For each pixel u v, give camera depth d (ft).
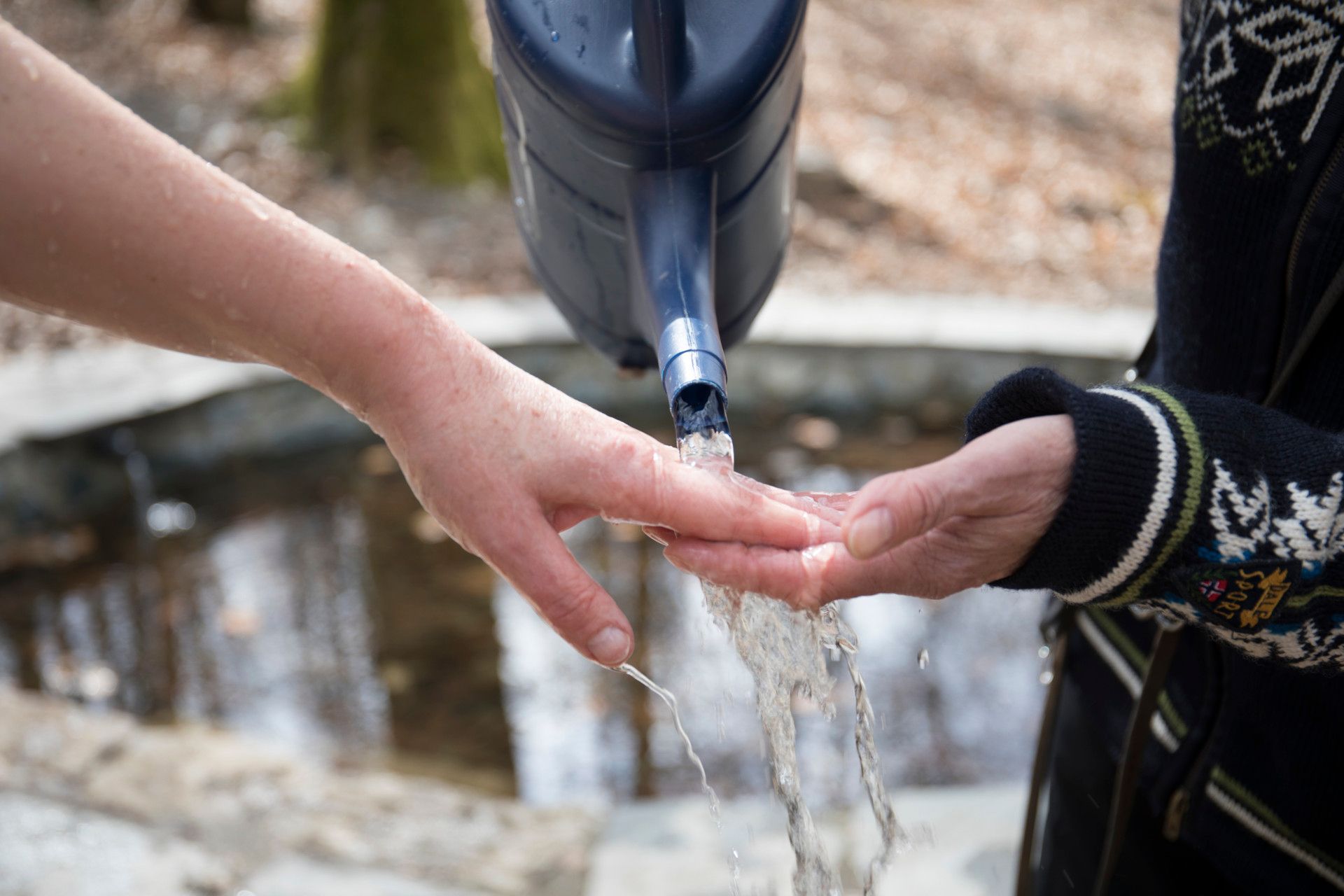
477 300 16.24
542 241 3.14
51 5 25.67
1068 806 3.82
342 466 14.08
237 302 2.59
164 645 10.81
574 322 3.27
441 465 2.67
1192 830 3.24
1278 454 2.49
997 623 11.21
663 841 6.97
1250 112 2.77
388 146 20.45
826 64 27.30
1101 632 3.66
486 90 21.20
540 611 2.77
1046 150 24.23
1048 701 3.91
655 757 9.37
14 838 6.77
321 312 2.59
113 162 2.49
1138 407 2.49
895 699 10.02
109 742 7.77
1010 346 14.93
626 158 2.77
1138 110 26.78
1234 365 3.03
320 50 20.62
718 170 2.84
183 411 13.44
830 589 2.68
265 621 11.17
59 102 2.47
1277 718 3.00
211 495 13.43
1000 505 2.47
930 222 20.57
